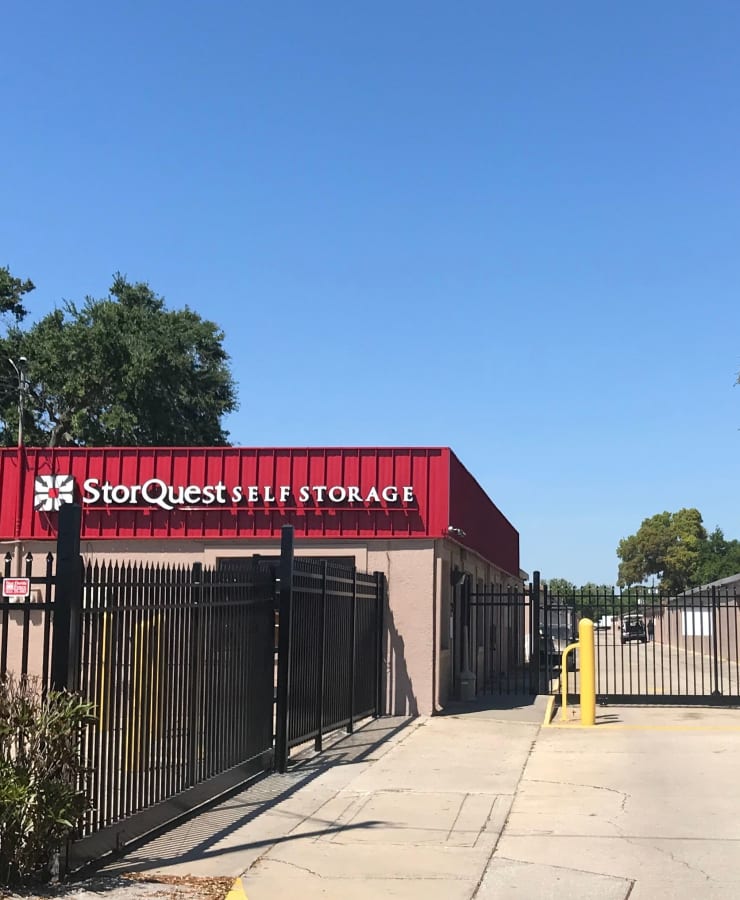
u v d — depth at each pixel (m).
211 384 45.22
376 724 15.59
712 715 17.17
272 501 17.67
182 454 18.06
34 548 18.30
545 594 21.50
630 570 95.56
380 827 8.60
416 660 16.91
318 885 6.89
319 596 12.83
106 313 41.59
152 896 6.44
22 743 6.45
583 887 6.82
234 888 6.76
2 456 18.55
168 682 8.33
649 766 11.67
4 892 6.30
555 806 9.48
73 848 6.72
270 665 11.27
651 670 33.69
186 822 8.59
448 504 17.30
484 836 8.29
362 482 17.52
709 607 20.41
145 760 7.86
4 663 6.80
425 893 6.72
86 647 6.94
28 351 42.00
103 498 18.08
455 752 12.80
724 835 8.23
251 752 10.57
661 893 6.66
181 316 45.22
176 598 8.48
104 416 39.97
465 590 21.75
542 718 16.53
